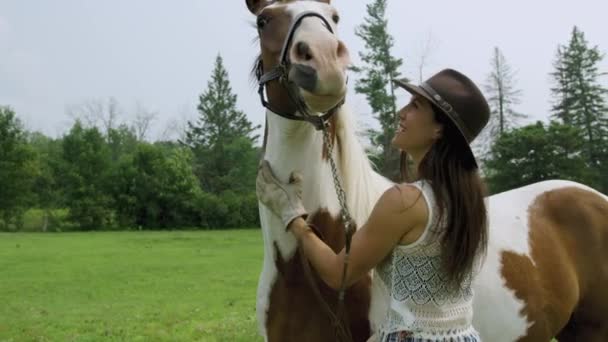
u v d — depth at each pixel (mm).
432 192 1736
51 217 41031
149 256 17922
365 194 2324
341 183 2285
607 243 2930
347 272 1817
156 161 41812
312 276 2176
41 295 10156
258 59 2408
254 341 6379
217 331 6941
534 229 2855
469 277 1793
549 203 3020
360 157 2336
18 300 9609
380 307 2188
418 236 1738
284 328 2311
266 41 2133
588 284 2908
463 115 1745
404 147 1859
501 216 2891
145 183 41375
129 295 10117
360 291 2227
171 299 9641
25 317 8016
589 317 2938
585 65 41625
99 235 31594
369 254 1776
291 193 2117
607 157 39969
